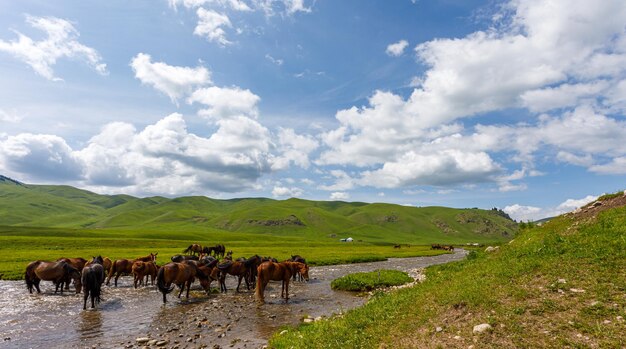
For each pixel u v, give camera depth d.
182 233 136.50
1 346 13.10
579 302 9.48
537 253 14.61
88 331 15.03
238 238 143.75
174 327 15.45
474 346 8.34
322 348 9.95
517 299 10.51
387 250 94.81
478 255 23.55
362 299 22.38
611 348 7.28
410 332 10.12
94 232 120.00
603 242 13.12
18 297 22.86
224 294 24.58
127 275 34.34
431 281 17.64
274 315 17.77
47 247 62.75
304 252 69.75
